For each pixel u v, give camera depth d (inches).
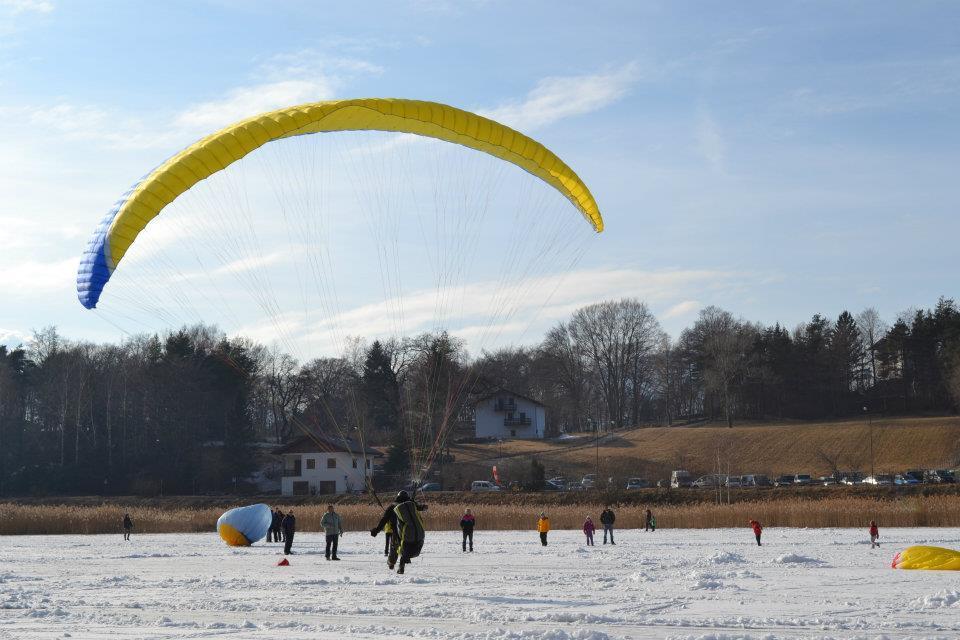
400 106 892.6
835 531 1854.1
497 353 5910.4
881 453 3806.6
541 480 3262.8
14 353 4338.1
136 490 3469.5
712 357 5251.0
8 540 1972.2
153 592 831.1
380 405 4424.2
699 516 2119.8
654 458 3954.2
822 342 5295.3
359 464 3565.5
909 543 1456.7
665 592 789.9
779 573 969.5
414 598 750.5
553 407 5531.5
